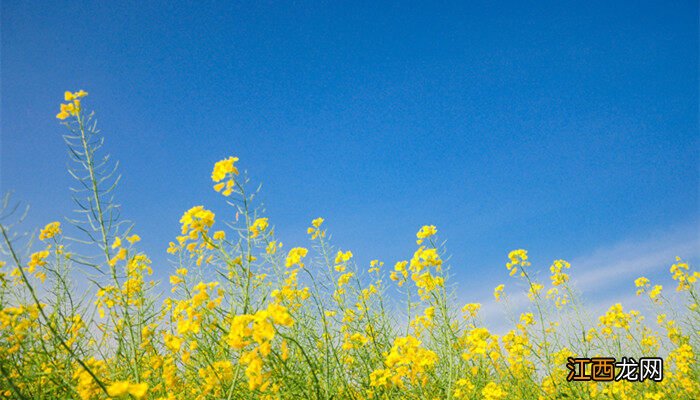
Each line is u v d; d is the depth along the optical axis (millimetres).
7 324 721
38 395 771
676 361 1396
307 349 967
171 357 942
